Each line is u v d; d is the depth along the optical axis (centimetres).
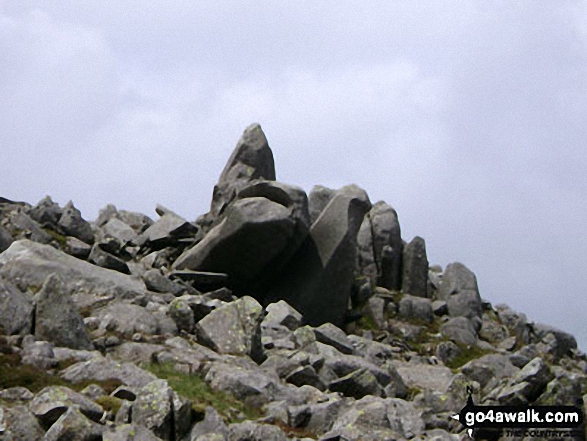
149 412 3155
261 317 4503
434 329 6894
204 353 4212
